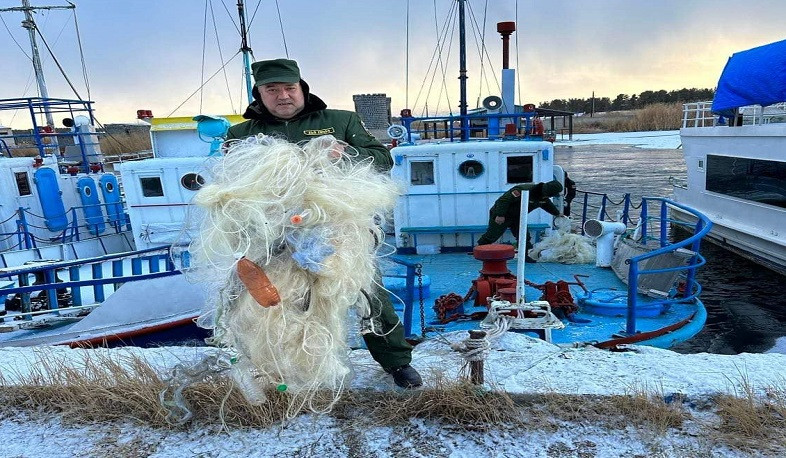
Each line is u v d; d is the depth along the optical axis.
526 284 6.46
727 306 8.93
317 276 1.98
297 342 2.01
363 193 2.04
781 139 10.44
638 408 2.51
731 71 11.83
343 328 2.15
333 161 2.11
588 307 6.38
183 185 9.01
